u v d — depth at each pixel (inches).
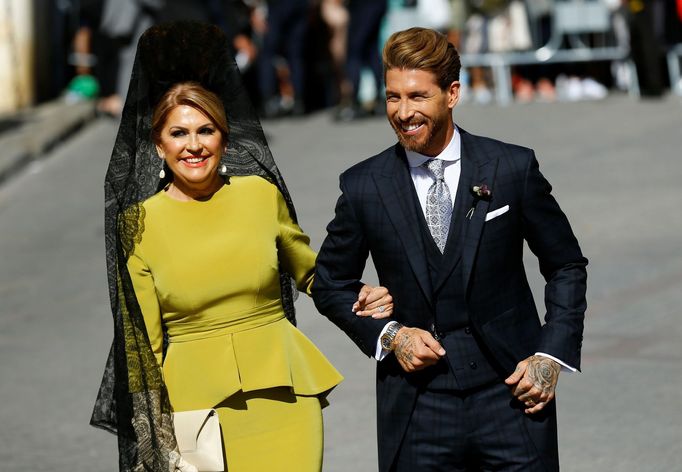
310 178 658.8
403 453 210.2
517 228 207.5
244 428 212.8
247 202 216.7
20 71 941.2
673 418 331.6
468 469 211.9
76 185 699.4
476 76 944.3
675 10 901.8
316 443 214.8
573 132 743.1
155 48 215.3
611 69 948.0
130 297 211.3
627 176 621.9
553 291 211.0
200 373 212.7
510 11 921.5
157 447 206.7
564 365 204.8
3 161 723.4
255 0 893.8
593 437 322.7
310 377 217.8
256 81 904.3
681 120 754.2
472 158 207.0
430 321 207.2
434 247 206.1
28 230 611.2
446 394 207.3
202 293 212.2
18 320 469.4
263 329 215.6
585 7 912.9
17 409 371.2
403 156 209.5
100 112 897.5
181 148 210.4
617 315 421.7
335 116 832.9
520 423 206.5
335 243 214.1
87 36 970.1
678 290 442.0
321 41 895.7
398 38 202.5
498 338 205.5
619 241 511.8
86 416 364.5
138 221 213.6
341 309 212.2
